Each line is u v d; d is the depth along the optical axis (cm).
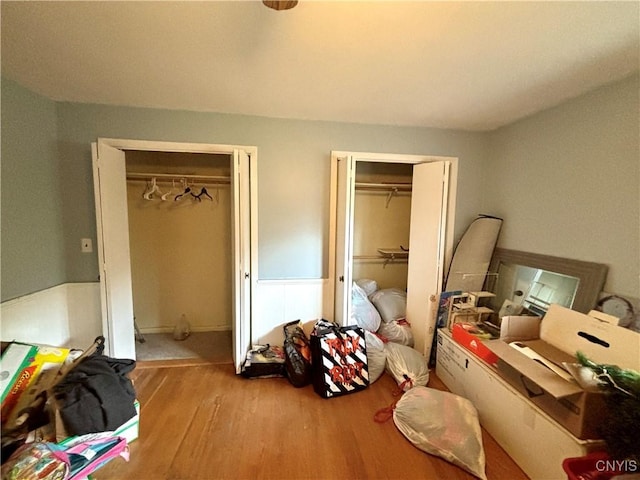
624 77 170
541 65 159
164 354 282
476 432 165
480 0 111
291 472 155
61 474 120
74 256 240
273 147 256
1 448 127
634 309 164
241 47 147
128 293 256
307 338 261
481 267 265
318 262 273
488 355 185
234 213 238
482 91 194
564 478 134
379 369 244
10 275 188
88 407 138
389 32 132
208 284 335
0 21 127
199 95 210
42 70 174
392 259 361
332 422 192
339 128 264
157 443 172
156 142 239
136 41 142
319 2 113
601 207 183
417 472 155
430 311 267
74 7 118
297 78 180
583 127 194
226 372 252
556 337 180
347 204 247
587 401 128
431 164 266
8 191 187
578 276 193
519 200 247
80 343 246
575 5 113
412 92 198
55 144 228
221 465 158
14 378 142
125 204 251
